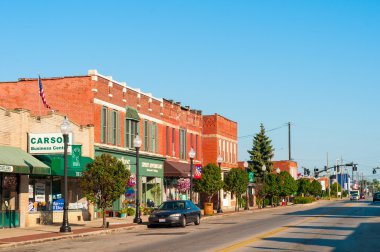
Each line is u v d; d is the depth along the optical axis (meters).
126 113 45.34
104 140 41.59
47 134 32.03
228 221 39.53
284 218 41.72
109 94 42.47
